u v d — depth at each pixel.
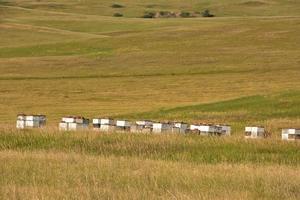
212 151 70.12
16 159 60.94
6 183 49.41
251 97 138.00
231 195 46.00
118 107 151.50
